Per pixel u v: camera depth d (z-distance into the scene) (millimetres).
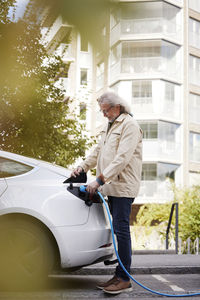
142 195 34062
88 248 4301
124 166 4195
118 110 4375
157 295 4352
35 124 9398
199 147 36094
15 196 4230
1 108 4418
